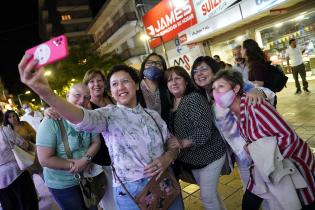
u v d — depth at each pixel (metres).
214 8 10.92
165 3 14.27
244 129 2.12
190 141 2.37
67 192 2.58
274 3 7.45
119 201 1.87
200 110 2.37
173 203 2.03
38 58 1.35
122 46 27.59
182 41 12.07
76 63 24.44
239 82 2.22
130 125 1.84
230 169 2.72
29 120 8.34
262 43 9.75
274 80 3.38
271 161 1.91
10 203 3.54
